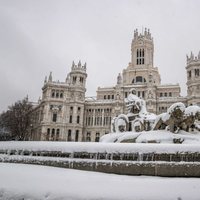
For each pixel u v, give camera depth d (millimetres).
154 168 24609
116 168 25594
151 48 132125
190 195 15328
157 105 105125
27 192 15977
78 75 113438
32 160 29391
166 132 33281
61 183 17703
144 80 121500
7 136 92938
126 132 37969
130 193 15633
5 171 21828
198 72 100125
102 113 112438
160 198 14938
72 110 109812
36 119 117438
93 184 17672
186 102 101438
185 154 25625
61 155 29422
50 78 111625
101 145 28141
